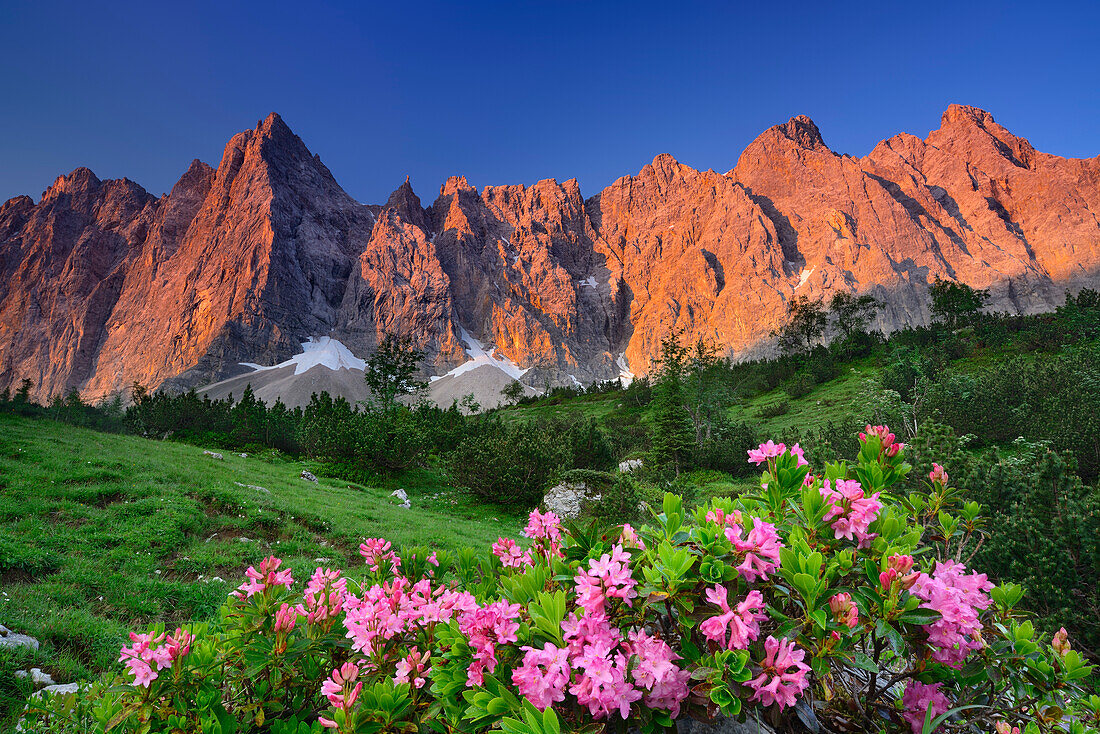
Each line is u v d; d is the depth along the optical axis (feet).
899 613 5.56
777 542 6.23
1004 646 6.50
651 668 5.30
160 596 25.21
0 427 58.39
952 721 6.57
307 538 39.52
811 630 5.73
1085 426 65.41
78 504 36.04
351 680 6.49
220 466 62.69
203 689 7.13
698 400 194.59
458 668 6.26
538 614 5.76
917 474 39.96
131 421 154.20
